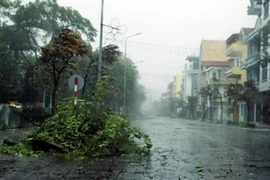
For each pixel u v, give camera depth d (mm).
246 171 8438
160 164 9273
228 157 11031
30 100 36688
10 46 37000
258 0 44469
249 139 19141
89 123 11289
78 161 9547
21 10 34938
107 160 9828
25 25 35750
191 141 16797
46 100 33219
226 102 63938
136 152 11367
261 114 45000
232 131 28141
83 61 27266
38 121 24547
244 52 55062
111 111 12195
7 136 16266
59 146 10648
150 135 20531
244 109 52750
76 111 11594
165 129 27969
